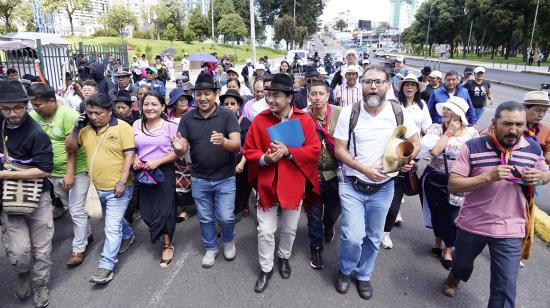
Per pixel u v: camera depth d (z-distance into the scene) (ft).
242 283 12.15
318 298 11.36
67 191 14.03
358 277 11.56
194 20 202.39
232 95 16.20
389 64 57.77
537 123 13.15
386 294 11.58
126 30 196.24
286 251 12.34
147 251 14.29
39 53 38.14
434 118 19.89
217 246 13.89
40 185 10.61
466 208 10.11
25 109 10.18
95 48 45.85
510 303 9.32
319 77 19.90
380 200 10.94
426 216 13.67
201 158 12.16
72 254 13.28
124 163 12.31
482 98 28.14
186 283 12.14
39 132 10.40
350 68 19.83
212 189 12.46
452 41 228.02
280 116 11.57
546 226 15.28
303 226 16.65
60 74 40.09
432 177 12.90
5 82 9.75
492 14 154.61
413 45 277.23
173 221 13.25
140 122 13.12
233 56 150.61
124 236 14.17
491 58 193.77
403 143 10.20
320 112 13.20
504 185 9.31
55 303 11.07
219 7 214.90
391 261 13.51
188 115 12.30
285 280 12.29
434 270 12.96
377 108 10.69
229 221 12.95
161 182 12.79
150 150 12.80
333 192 13.48
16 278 11.28
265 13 235.61
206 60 56.80
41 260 10.86
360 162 10.75
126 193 12.66
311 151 11.27
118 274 12.65
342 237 11.16
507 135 8.97
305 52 93.35
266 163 11.12
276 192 11.35
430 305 11.05
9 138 10.22
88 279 12.35
